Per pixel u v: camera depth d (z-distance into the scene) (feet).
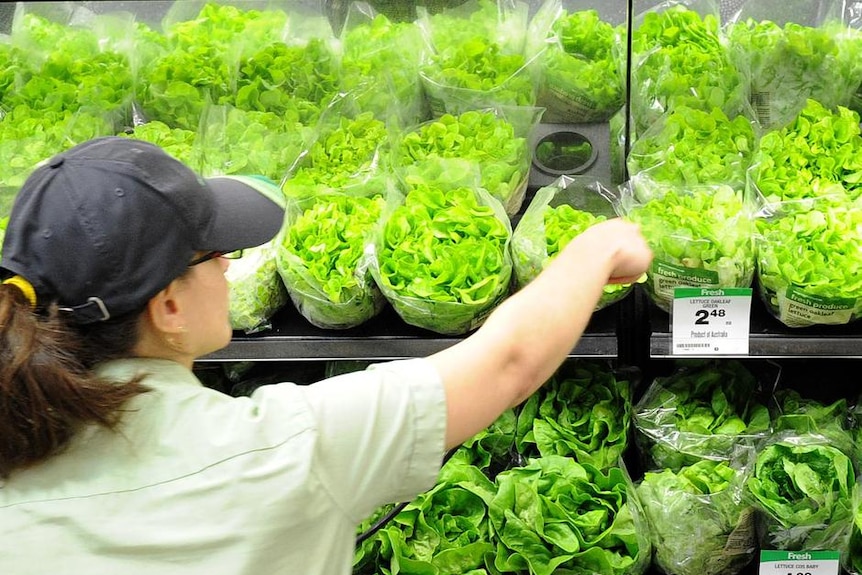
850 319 5.65
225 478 3.44
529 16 7.75
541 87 7.12
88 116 6.83
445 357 3.91
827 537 5.70
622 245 4.47
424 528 6.00
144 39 7.45
